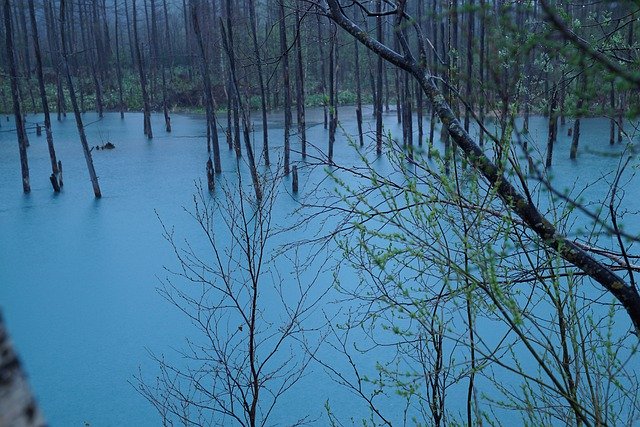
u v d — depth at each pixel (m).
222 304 10.33
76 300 10.80
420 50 3.35
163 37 65.50
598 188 14.09
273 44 32.97
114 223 15.42
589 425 2.47
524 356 7.55
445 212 2.88
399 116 32.72
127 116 44.62
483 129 2.66
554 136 22.52
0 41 52.09
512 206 2.86
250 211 14.97
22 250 13.61
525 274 3.10
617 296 2.79
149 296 10.83
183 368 8.59
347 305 9.67
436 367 3.50
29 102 47.91
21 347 9.26
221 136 30.94
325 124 30.22
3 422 0.44
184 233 14.09
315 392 7.89
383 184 3.09
